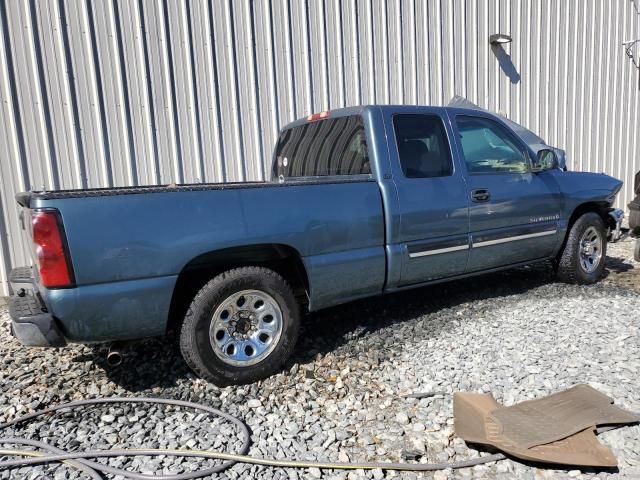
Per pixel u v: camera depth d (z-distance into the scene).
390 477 2.69
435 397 3.45
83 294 3.12
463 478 2.66
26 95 6.24
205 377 3.58
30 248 3.34
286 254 3.91
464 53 9.09
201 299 3.51
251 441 3.02
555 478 2.64
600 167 11.10
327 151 4.86
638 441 2.86
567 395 3.26
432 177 4.57
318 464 2.76
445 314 4.92
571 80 10.41
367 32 8.13
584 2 10.33
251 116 7.42
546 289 5.66
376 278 4.26
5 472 2.73
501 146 5.21
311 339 4.45
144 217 3.29
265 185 3.74
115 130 6.69
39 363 4.18
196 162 7.14
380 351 4.18
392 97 8.48
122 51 6.62
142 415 3.33
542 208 5.33
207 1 6.98
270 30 7.41
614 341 4.16
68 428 3.18
